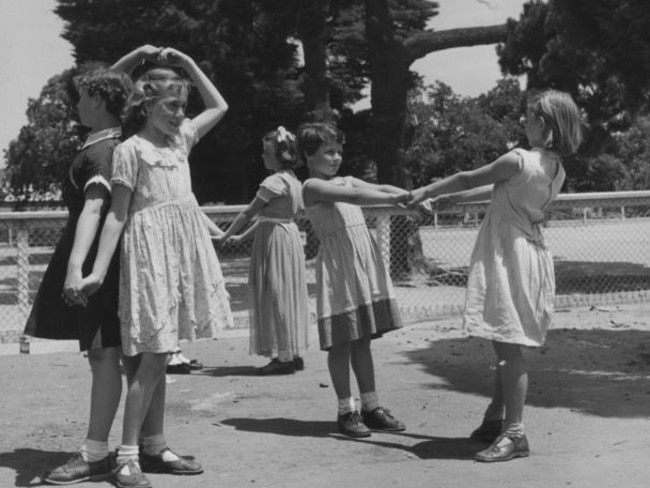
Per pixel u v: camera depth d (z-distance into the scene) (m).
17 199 41.91
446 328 9.91
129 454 4.40
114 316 4.48
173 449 5.14
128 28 27.39
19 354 8.82
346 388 5.47
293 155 7.78
